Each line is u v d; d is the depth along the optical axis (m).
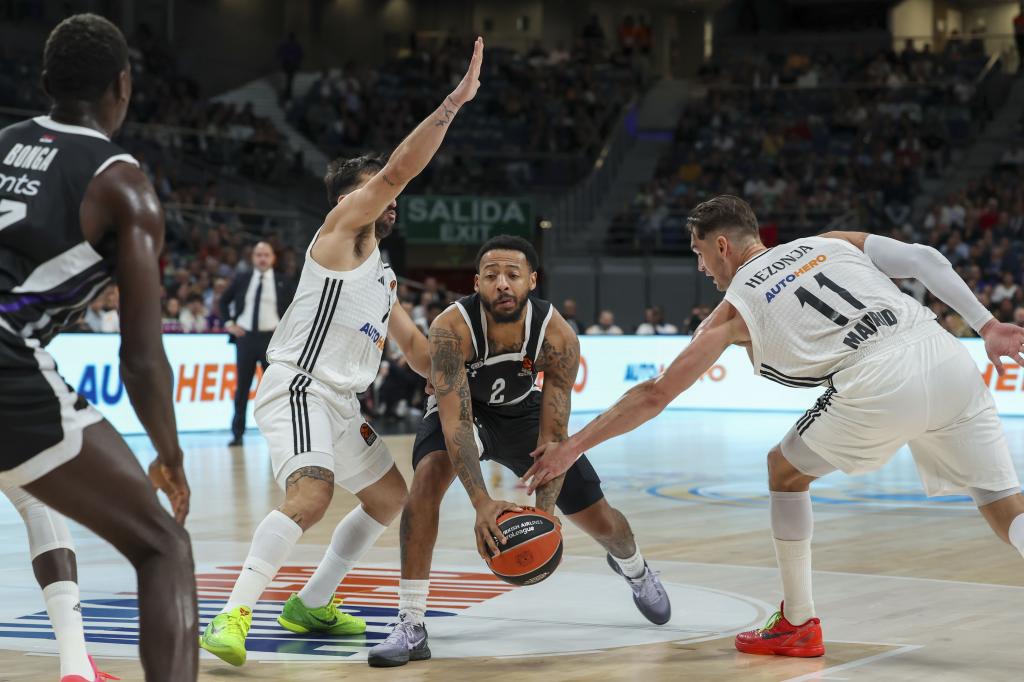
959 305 4.74
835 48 39.34
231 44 33.12
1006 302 21.91
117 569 7.02
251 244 24.89
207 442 15.77
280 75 33.44
